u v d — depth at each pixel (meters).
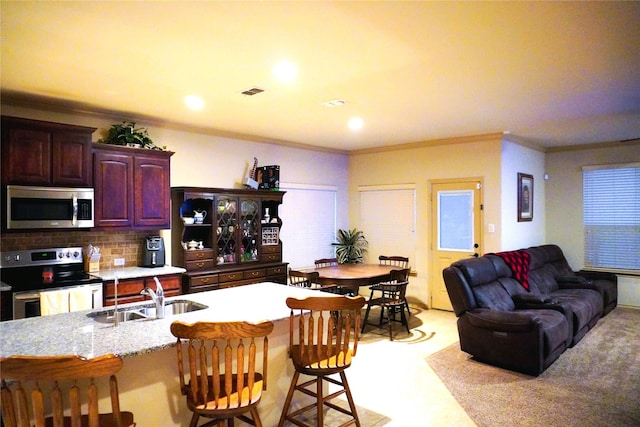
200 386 2.21
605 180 6.67
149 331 2.26
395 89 3.68
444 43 2.69
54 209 3.78
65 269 4.17
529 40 2.64
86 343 2.05
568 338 4.41
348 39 2.62
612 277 6.38
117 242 4.59
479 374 3.80
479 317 4.06
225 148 5.67
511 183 6.07
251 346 2.04
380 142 6.55
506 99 4.01
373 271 5.50
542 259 5.98
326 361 2.55
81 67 3.10
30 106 4.05
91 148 4.05
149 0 2.12
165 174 4.66
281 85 3.56
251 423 2.27
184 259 4.82
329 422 2.91
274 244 5.84
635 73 3.28
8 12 2.23
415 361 4.14
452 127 5.36
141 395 2.16
